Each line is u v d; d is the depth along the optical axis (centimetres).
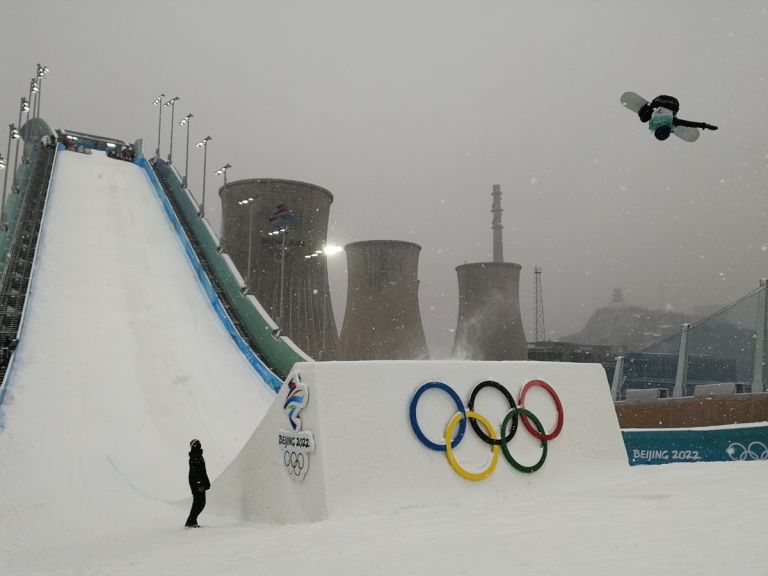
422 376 1088
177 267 3794
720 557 482
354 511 936
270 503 1071
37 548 1127
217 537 964
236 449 2012
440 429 1070
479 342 13338
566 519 708
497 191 16688
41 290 2952
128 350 2630
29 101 4991
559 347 9888
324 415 980
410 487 1000
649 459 1627
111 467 1741
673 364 2636
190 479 1134
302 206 8269
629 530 613
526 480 1129
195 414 2255
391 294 10931
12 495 1510
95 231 3897
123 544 1031
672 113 1160
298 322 7806
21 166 4734
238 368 2859
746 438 1436
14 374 2212
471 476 1055
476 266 13638
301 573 591
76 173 4941
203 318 3294
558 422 1216
